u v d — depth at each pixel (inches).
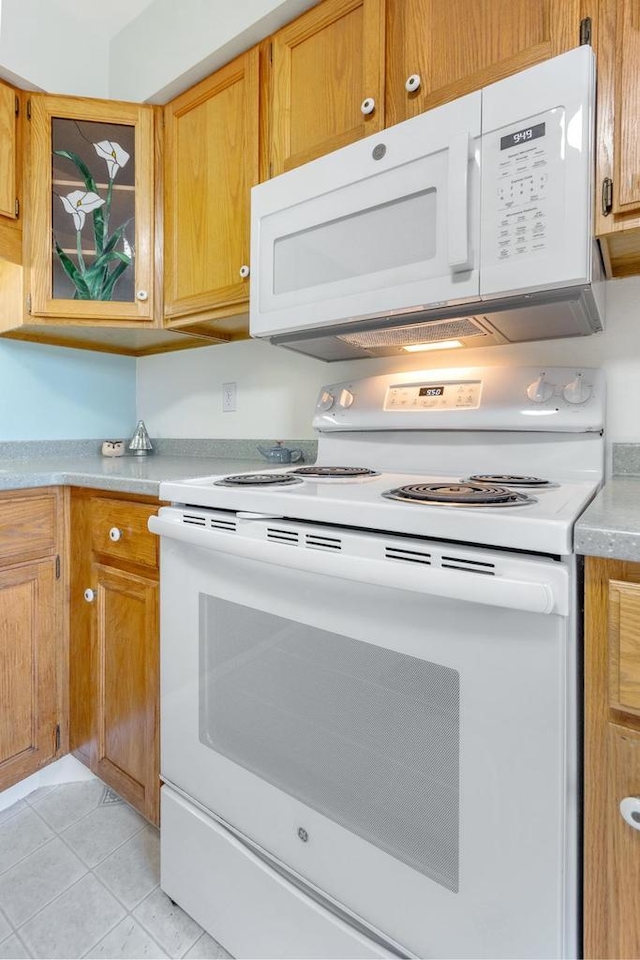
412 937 28.2
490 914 25.2
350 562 27.9
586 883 24.1
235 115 54.9
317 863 32.2
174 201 61.6
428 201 37.4
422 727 27.3
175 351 80.4
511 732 24.0
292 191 45.5
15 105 59.4
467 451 46.6
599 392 41.8
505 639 24.0
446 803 26.5
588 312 38.5
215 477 45.0
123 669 49.9
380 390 52.7
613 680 22.9
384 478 44.0
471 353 51.9
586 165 31.5
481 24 38.0
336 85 46.4
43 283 60.4
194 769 39.7
